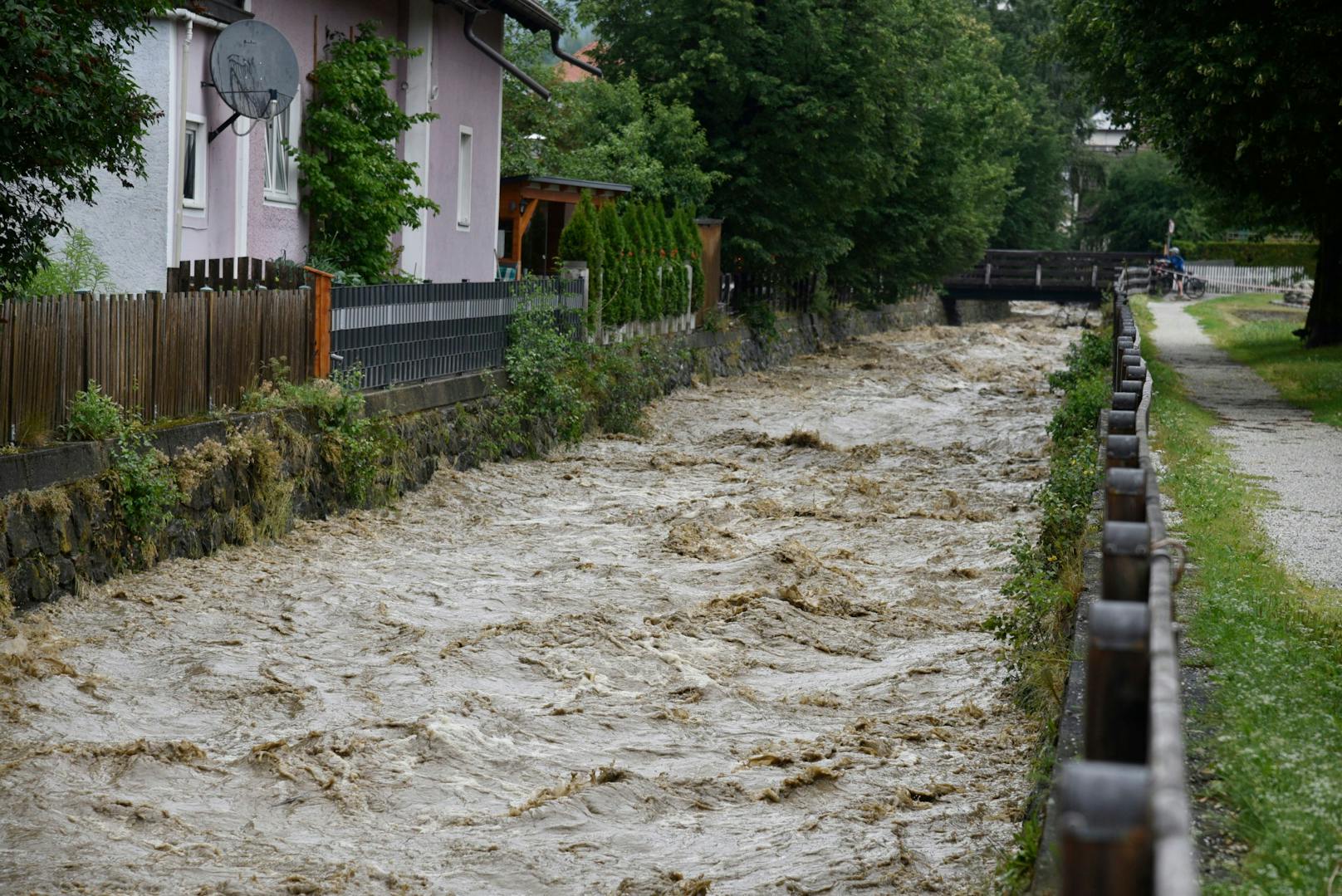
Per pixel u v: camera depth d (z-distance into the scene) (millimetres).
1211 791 5125
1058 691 8531
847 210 43281
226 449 14109
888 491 20047
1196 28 25203
